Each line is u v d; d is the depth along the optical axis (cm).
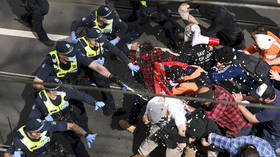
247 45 720
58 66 512
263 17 754
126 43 678
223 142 465
